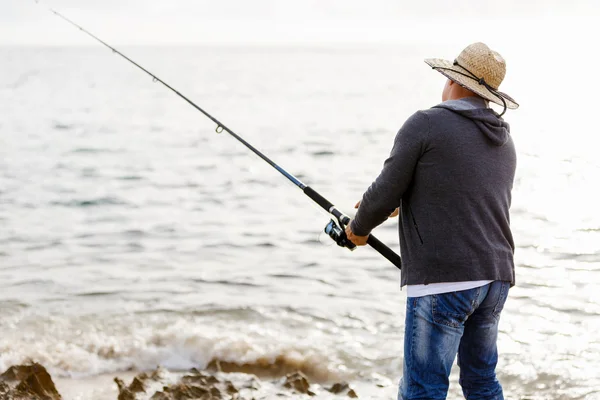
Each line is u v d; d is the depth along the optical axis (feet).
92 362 16.16
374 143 68.49
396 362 16.42
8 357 16.21
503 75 8.45
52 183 45.75
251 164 54.70
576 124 76.28
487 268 7.97
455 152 7.93
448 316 8.07
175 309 20.56
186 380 14.55
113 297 21.85
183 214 36.09
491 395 8.70
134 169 52.26
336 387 14.65
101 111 108.78
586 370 15.26
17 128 84.12
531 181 42.29
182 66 314.14
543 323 18.52
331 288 22.93
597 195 37.63
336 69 273.13
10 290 22.62
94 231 32.04
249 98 133.69
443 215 7.98
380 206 8.20
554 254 26.11
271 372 16.02
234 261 26.76
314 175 49.08
